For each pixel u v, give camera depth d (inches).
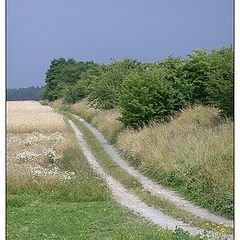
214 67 1305.4
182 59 1541.6
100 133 1830.7
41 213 738.2
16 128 1811.0
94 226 665.6
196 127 1197.1
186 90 1459.2
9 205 790.5
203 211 761.0
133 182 980.6
